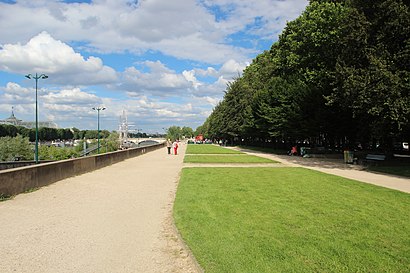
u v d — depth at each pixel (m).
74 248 6.61
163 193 12.80
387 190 13.05
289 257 5.91
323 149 37.66
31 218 8.88
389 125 21.92
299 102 34.16
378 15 21.12
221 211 9.27
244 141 79.75
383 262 5.75
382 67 19.03
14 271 5.48
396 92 18.47
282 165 24.83
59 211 9.73
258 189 13.07
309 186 13.91
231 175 17.88
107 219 8.84
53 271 5.51
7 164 30.09
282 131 38.94
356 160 25.88
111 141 89.62
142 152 43.88
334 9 27.53
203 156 35.75
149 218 8.98
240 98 70.31
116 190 13.52
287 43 36.53
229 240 6.79
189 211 9.28
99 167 23.16
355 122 31.62
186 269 5.67
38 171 14.23
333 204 10.28
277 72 43.31
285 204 10.22
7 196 11.82
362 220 8.41
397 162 24.92
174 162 28.47
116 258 6.12
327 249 6.32
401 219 8.56
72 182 15.86
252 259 5.81
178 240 7.14
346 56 22.66
